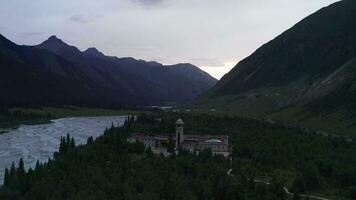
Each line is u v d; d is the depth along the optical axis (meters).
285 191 164.62
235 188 144.62
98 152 193.38
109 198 138.00
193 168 177.38
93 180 152.75
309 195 167.25
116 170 165.62
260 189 151.88
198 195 146.25
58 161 180.25
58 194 142.62
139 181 152.38
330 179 185.00
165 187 144.50
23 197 146.12
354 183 178.00
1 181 192.75
